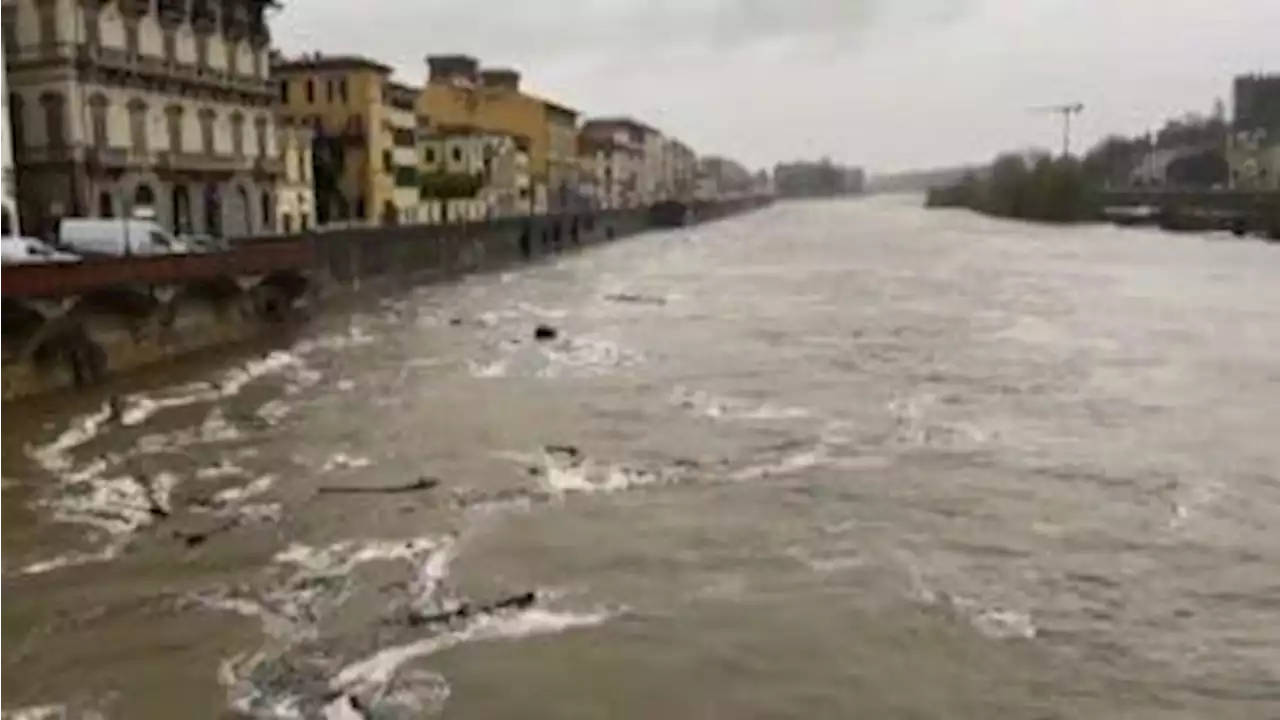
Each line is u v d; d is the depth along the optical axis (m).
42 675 20.41
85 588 24.50
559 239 142.00
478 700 18.97
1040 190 191.25
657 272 106.56
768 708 18.73
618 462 34.25
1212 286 79.88
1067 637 21.50
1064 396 42.66
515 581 24.42
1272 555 25.69
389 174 106.38
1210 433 36.47
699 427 38.78
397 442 37.12
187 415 41.53
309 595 23.78
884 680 19.73
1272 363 48.75
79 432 38.59
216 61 71.19
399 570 25.14
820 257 122.38
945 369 49.03
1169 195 181.88
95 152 60.03
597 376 49.41
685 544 26.72
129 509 29.97
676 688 19.44
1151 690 19.36
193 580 24.83
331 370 51.75
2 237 50.03
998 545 26.45
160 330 52.75
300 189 87.44
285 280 65.94
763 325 65.25
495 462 34.38
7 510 29.88
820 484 31.52
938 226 189.50
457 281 97.62
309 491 31.42
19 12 58.59
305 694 19.20
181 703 19.11
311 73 101.81
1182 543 26.53
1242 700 19.02
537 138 163.12
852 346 56.31
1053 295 76.44
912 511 29.02
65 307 44.28
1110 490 30.55
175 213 67.44
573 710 18.66
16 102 59.50
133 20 62.91
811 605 22.98
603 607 22.98
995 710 18.67
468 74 176.00
